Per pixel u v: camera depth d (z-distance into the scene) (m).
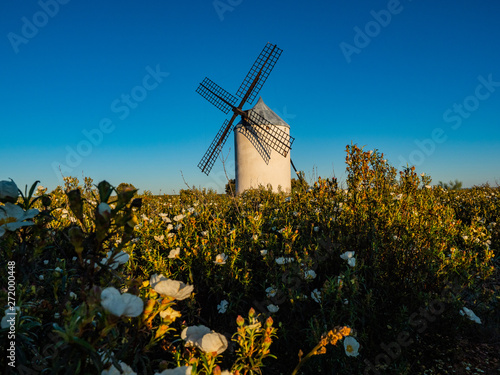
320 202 5.27
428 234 3.83
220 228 4.62
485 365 2.75
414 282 3.28
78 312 0.99
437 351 2.85
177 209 6.60
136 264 3.38
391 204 4.45
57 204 3.88
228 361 2.13
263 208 6.22
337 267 3.61
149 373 1.59
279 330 2.70
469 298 3.58
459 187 12.70
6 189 1.22
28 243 1.37
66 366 1.06
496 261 4.76
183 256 3.63
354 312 2.60
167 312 1.32
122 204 1.09
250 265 3.79
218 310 3.15
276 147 18.41
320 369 2.31
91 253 1.16
